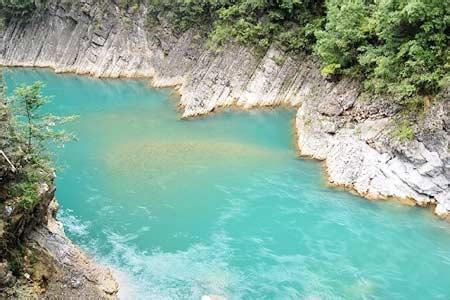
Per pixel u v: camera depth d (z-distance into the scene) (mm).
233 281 20516
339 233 23688
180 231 24188
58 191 28281
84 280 19422
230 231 24125
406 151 25578
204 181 28953
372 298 19469
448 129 24141
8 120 19641
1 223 17344
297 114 37469
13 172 19156
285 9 41000
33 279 18094
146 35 54594
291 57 40625
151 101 45406
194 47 48062
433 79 25031
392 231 23703
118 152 33500
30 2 63938
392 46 27375
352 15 30453
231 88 41531
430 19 25234
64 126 39344
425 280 20438
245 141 34500
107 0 57000
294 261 21766
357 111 29406
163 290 19906
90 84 53156
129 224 24875
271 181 28672
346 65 31953
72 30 61062
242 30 41906
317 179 28734
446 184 24672
